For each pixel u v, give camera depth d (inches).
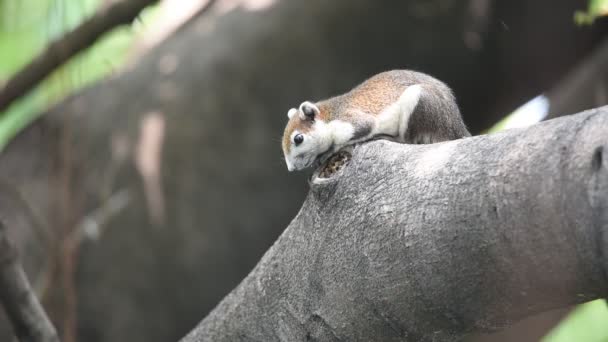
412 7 409.1
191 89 386.6
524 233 141.2
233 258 370.3
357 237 172.1
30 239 350.0
